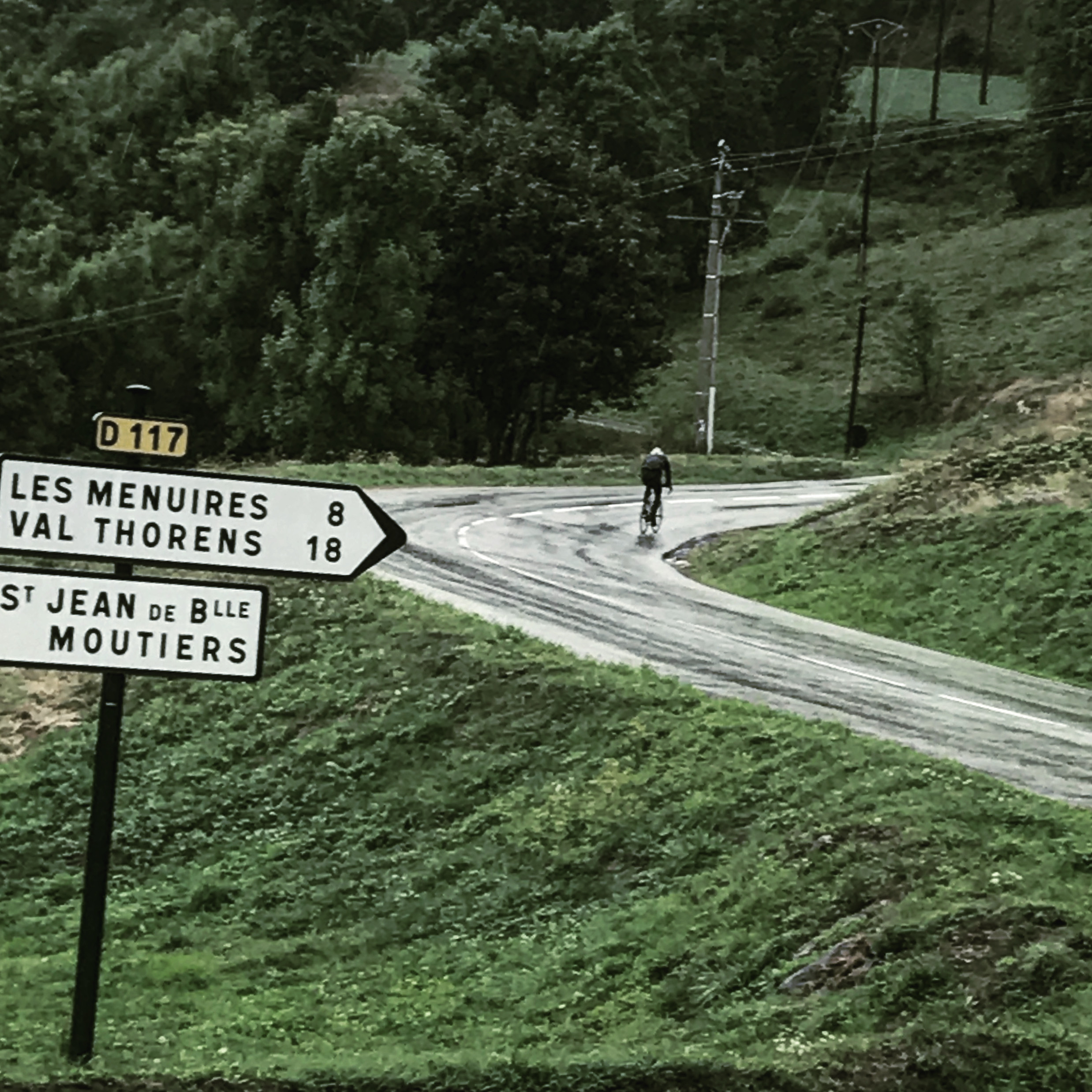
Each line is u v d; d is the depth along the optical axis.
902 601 25.16
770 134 127.75
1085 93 102.88
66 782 18.52
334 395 56.28
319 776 17.38
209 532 7.83
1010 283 85.38
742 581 27.84
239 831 16.80
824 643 22.11
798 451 73.06
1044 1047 7.71
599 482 45.09
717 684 18.47
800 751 14.34
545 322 61.38
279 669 20.70
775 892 11.27
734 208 57.66
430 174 56.84
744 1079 7.62
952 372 75.75
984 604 24.05
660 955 11.05
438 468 44.44
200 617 7.81
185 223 80.56
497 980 11.62
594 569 27.62
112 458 8.77
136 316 68.19
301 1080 7.74
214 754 18.53
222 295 61.31
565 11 139.62
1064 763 14.84
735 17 135.12
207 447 69.69
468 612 22.41
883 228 103.94
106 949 14.02
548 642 20.53
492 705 17.81
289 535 7.91
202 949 13.88
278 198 61.84
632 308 63.19
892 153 120.19
